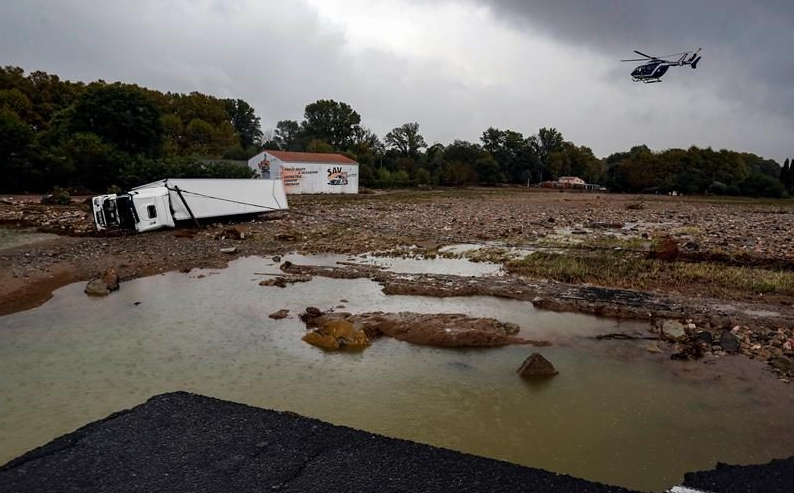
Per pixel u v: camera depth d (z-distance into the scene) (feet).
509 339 33.22
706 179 327.88
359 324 34.27
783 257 60.08
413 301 42.80
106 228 74.13
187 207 80.74
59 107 229.45
